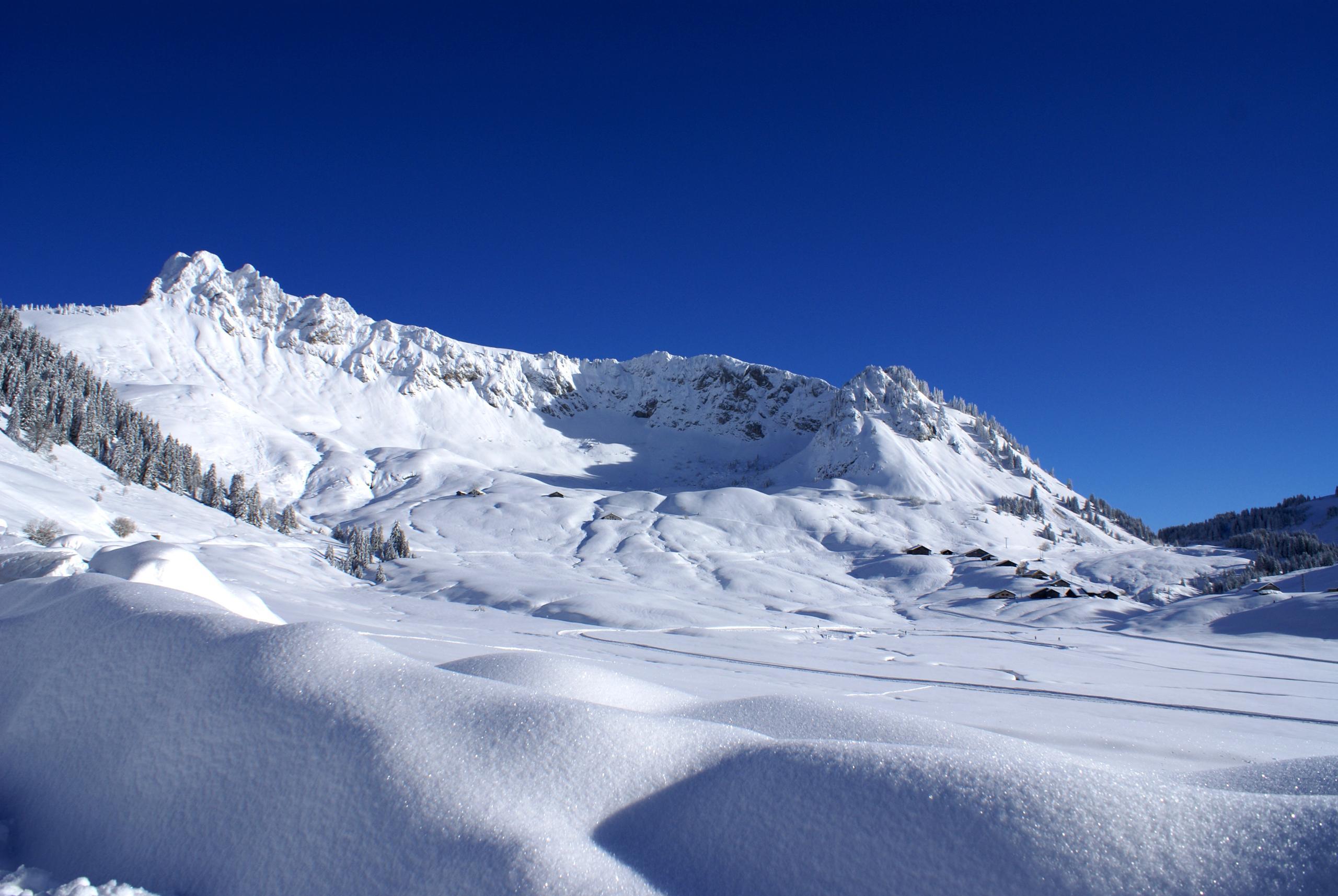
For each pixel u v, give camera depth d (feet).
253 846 9.70
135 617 13.87
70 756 11.98
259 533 253.44
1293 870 7.75
